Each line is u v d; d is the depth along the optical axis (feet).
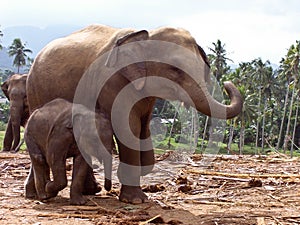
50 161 23.31
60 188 23.38
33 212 21.81
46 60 25.31
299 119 213.66
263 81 212.02
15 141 56.44
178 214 21.98
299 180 31.35
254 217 21.43
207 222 20.42
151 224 19.84
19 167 38.29
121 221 19.92
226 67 192.95
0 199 24.93
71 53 24.72
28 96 26.37
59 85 24.63
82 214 21.38
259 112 198.39
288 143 203.51
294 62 188.55
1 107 230.27
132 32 23.50
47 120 23.49
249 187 29.27
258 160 44.39
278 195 26.94
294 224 20.18
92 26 26.03
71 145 23.24
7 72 325.42
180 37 23.02
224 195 27.02
